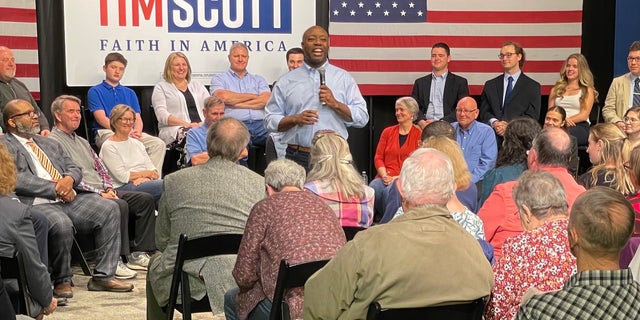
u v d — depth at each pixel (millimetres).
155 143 6641
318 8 7777
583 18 8094
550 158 3588
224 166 3645
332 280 2459
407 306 2396
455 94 7488
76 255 5367
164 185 3676
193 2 7473
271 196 3062
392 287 2396
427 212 2508
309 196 3068
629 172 3699
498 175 4246
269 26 7633
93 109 6879
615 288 2057
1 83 6281
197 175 3635
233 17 7559
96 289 5164
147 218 5695
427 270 2410
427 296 2414
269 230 2988
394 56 7797
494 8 7836
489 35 7852
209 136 3662
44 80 7359
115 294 5090
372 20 7754
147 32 7406
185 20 7469
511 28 7859
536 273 2559
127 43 7375
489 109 7348
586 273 2084
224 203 3590
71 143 5602
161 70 7457
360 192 3617
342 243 2984
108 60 6938
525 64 7898
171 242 3641
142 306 4820
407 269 2396
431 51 7715
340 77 5484
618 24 7859
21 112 5070
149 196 5695
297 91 5414
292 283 2783
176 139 6809
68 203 5164
